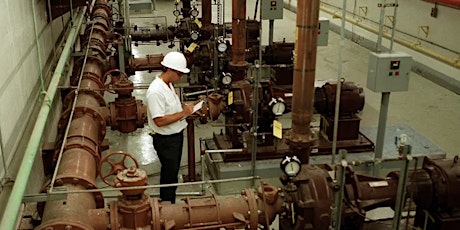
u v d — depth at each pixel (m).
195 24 7.27
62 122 3.77
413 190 2.95
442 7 7.53
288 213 2.81
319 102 4.68
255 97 3.99
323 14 11.37
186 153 4.92
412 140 4.71
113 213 2.56
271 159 4.42
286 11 12.67
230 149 4.43
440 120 5.80
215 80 5.26
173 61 3.37
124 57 5.95
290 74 6.50
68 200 2.50
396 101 6.43
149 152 5.01
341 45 3.08
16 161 3.23
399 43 8.43
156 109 3.36
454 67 7.10
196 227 2.70
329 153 4.60
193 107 3.53
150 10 12.65
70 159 3.00
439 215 3.14
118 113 4.36
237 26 5.30
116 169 3.26
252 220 2.75
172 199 3.66
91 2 7.39
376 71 3.55
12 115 3.28
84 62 4.86
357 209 2.92
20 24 3.71
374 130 5.05
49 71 4.95
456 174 3.07
